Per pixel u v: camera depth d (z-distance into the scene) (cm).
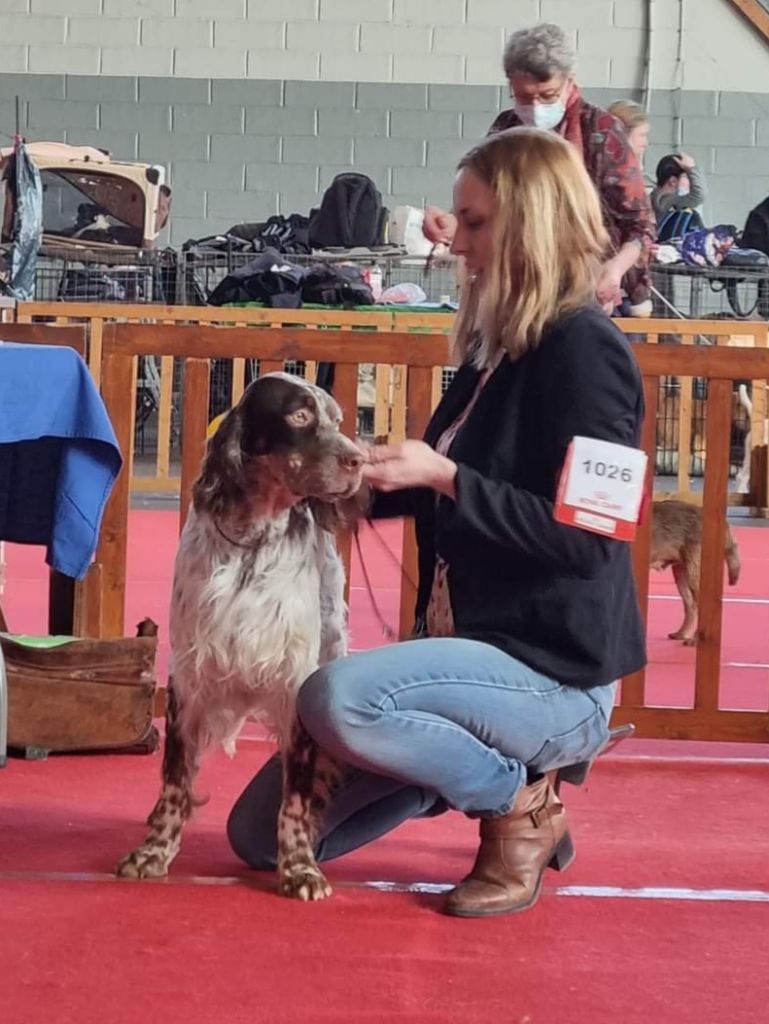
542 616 280
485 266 283
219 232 1426
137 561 796
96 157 1199
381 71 1413
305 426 283
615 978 258
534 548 272
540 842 298
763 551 904
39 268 1231
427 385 424
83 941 269
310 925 281
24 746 406
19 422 358
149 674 417
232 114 1414
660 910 297
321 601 308
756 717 438
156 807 314
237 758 419
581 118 518
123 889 300
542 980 256
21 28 1405
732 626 660
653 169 1420
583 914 293
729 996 251
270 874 314
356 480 281
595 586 280
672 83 1412
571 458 269
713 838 354
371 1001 245
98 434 371
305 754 298
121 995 244
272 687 297
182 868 317
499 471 279
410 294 1144
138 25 1407
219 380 1059
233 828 315
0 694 353
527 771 295
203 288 1263
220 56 1412
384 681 274
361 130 1417
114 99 1412
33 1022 232
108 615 438
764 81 1411
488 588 284
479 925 284
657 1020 240
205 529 293
